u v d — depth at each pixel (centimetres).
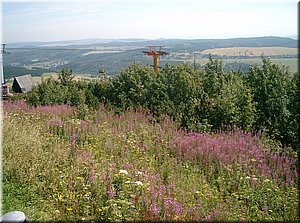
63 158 761
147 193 635
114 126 1105
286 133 1070
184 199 651
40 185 640
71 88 1501
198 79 1291
